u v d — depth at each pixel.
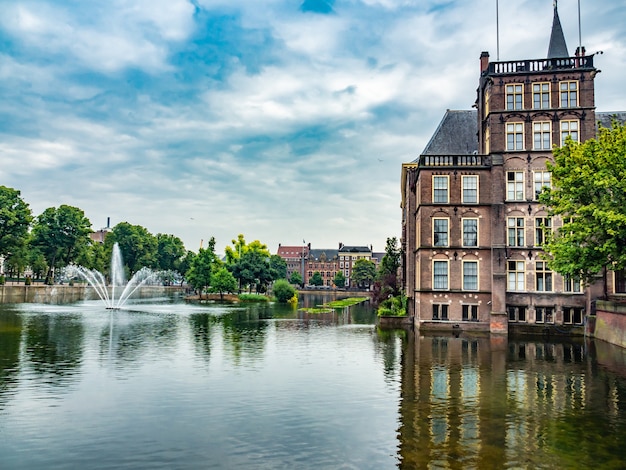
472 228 46.59
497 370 26.83
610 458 14.31
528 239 45.28
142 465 13.81
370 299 124.94
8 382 23.03
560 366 28.03
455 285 46.38
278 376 24.94
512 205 45.59
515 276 45.25
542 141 45.34
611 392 21.91
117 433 16.34
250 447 15.18
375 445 15.35
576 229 35.38
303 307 87.19
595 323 41.69
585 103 44.69
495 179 45.56
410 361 29.47
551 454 14.61
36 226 108.50
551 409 19.20
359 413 18.69
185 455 14.53
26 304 79.19
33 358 29.09
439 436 16.19
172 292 152.50
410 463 13.95
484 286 45.97
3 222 89.94
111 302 88.00
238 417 18.11
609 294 43.25
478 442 15.62
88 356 30.00
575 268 36.03
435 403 20.08
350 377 24.84
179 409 19.03
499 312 44.28
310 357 30.64
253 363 28.38
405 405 19.75
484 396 21.19
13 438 15.82
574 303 44.06
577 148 36.03
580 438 15.98
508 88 46.12
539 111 45.19
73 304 80.75
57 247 109.25
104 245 138.38
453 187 46.97
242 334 42.25
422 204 47.25
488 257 46.12
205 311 70.31
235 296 106.31
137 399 20.36
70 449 14.95
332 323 54.56
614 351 33.81
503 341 39.12
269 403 19.97
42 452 14.70
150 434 16.27
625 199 33.25
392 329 48.22
